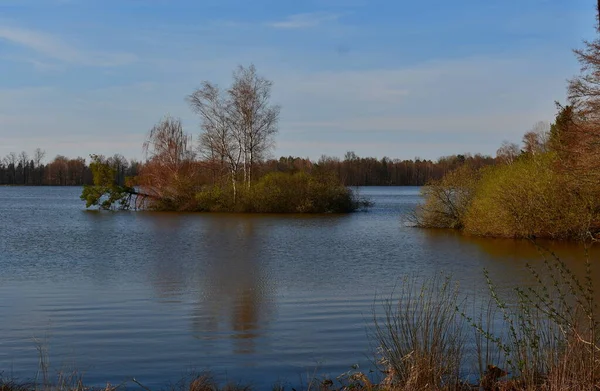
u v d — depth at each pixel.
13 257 22.27
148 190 52.03
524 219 28.88
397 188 146.62
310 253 23.89
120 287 15.94
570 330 7.32
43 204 63.44
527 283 16.38
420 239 29.38
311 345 10.19
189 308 13.28
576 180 26.06
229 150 50.34
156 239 29.25
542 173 29.42
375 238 29.89
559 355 7.10
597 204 27.89
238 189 50.50
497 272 18.66
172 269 19.36
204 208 50.88
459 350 7.91
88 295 14.78
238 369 8.97
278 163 61.41
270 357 9.54
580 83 25.02
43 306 13.46
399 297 14.43
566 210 28.14
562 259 21.77
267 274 18.31
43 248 25.23
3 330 11.26
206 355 9.67
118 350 9.96
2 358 9.52
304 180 51.06
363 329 11.20
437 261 21.47
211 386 8.06
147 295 14.82
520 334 8.67
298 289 15.70
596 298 13.21
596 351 6.96
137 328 11.45
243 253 23.77
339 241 28.42
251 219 43.25
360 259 22.00
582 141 25.02
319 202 49.88
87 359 9.47
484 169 35.16
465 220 32.44
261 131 50.62
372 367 8.93
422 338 7.73
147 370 8.93
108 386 7.67
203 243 27.50
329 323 11.77
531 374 7.05
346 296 14.64
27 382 8.22
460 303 13.09
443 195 35.25
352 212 51.12
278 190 49.62
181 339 10.65
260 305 13.59
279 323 11.81
